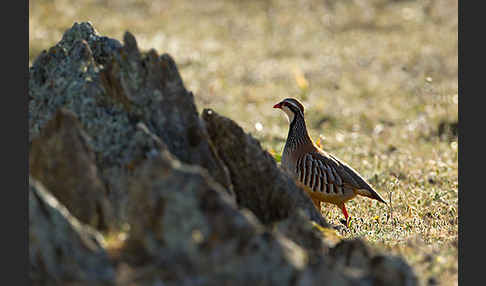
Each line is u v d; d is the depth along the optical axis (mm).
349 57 65250
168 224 13242
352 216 25203
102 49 20516
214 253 12906
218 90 53375
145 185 13711
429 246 20297
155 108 18125
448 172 30531
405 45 69500
